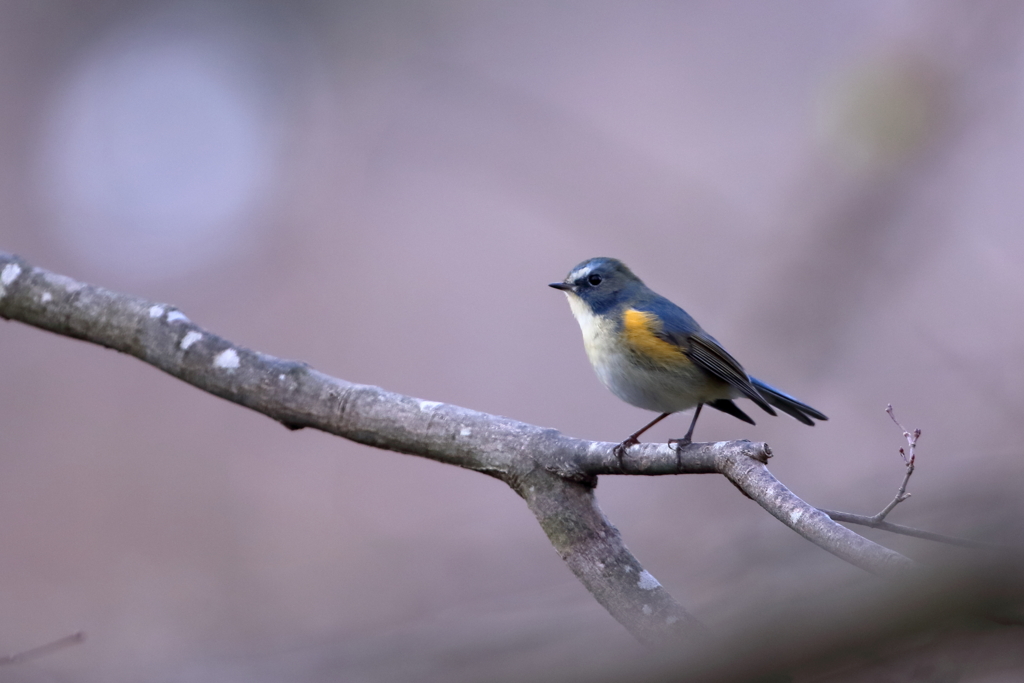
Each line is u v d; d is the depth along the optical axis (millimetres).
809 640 2973
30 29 21000
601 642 4820
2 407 14953
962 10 11883
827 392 12047
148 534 13016
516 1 18938
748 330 12375
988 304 12984
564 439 5465
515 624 6906
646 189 14469
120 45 21016
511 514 13039
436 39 18453
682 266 13891
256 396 6164
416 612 10562
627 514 10883
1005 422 11070
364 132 19047
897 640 2885
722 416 12734
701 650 3186
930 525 4824
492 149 15180
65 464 14273
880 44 12039
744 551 6824
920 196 12180
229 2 21156
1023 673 2855
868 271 12164
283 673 7348
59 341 16047
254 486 14039
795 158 15562
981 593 2730
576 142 15055
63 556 12781
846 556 3988
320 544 12633
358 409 5973
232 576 12047
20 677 8250
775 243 12867
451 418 5793
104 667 9656
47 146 19906
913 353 12344
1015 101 12953
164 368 6430
